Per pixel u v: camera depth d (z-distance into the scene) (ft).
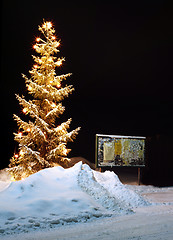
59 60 47.57
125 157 49.49
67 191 30.32
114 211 28.60
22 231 21.59
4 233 20.99
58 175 33.32
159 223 24.45
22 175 42.86
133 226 23.45
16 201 27.25
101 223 24.39
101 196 30.83
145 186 50.06
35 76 45.91
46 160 44.47
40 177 31.81
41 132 43.14
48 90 46.57
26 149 41.83
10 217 23.73
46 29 47.67
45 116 45.65
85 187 32.17
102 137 48.19
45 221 23.49
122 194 34.22
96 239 20.02
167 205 33.37
